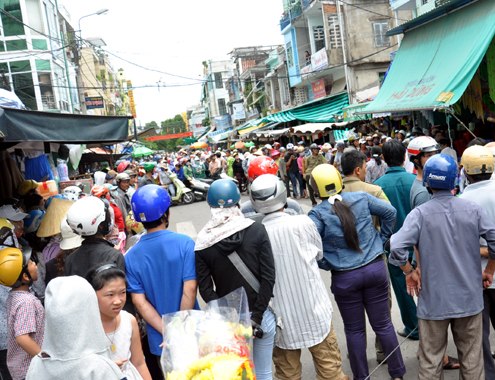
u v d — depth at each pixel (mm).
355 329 3719
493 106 9414
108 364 1887
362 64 22703
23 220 4957
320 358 3461
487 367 3525
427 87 8648
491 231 3062
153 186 3164
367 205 3744
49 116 5520
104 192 6559
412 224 3152
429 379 3188
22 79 26250
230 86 58000
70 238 3887
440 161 3084
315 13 26594
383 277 3693
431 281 3125
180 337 2414
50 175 8891
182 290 3061
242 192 19969
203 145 37438
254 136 27234
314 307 3338
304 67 28109
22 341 2873
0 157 6148
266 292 3002
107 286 2363
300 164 15578
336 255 3660
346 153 4211
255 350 3195
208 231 3043
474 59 7691
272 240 3314
